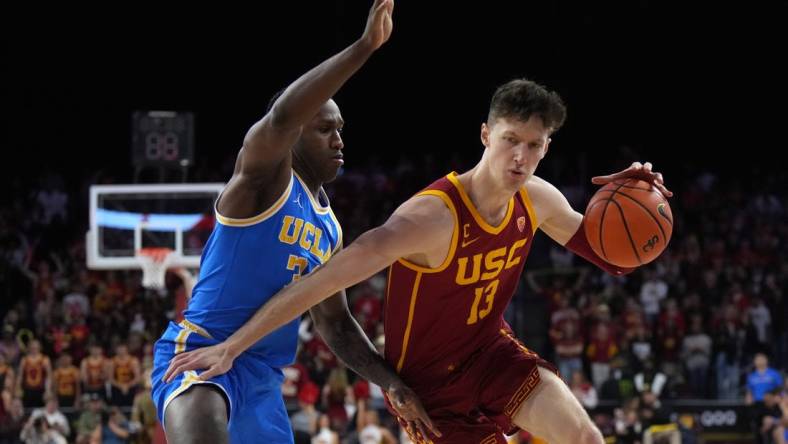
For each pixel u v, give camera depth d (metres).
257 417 3.49
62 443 9.79
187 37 18.56
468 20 18.64
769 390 11.03
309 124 3.54
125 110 18.70
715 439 10.19
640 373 11.80
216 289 3.44
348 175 17.78
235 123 18.84
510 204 3.54
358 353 3.76
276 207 3.38
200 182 17.67
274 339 3.52
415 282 3.54
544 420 3.64
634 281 14.21
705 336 12.62
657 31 18.62
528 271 13.62
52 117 18.70
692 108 18.95
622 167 18.52
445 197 3.43
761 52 18.73
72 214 16.55
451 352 3.73
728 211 16.64
